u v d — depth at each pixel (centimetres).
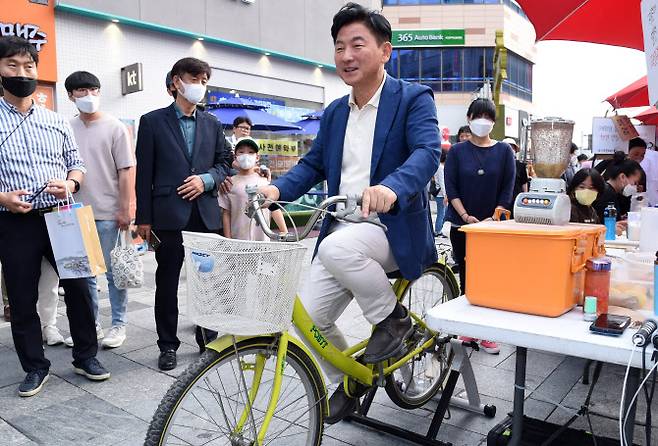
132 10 796
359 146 217
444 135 1755
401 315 219
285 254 163
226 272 158
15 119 295
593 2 332
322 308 216
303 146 1091
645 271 170
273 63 1047
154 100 845
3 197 282
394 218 206
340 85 1217
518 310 162
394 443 250
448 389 248
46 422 271
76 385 317
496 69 764
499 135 757
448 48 2539
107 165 375
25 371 310
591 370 344
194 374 174
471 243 169
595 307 155
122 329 390
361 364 222
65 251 292
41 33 700
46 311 385
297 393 212
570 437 218
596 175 331
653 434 259
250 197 189
